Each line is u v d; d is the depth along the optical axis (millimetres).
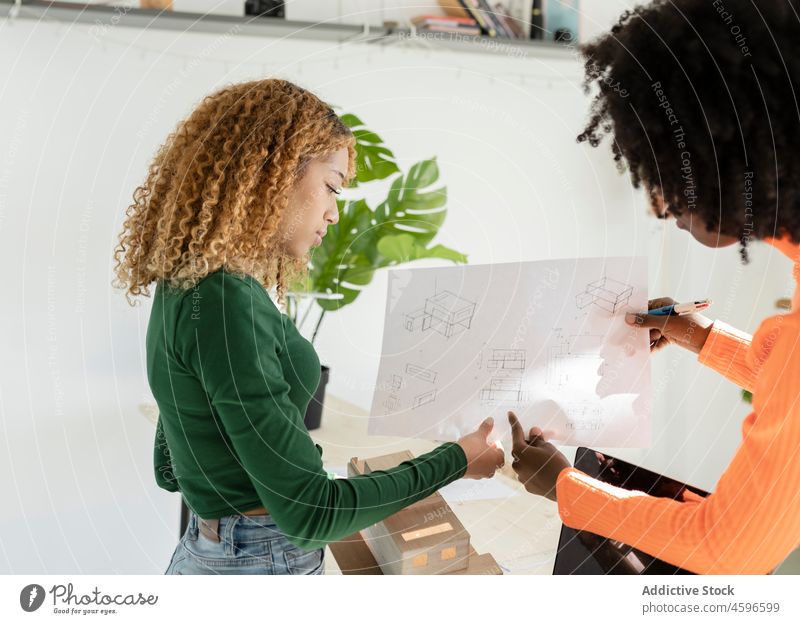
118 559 2035
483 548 1079
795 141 887
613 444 1033
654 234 2432
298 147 854
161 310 841
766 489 789
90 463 2035
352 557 1048
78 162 1918
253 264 872
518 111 2275
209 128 849
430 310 1062
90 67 1889
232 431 769
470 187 2320
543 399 1034
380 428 1029
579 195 2396
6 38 1815
